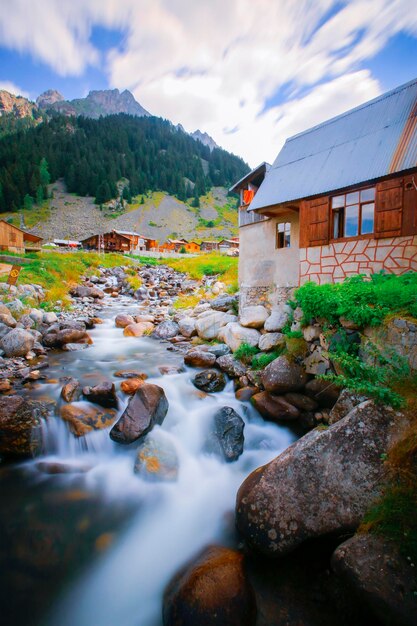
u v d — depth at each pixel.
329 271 11.45
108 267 36.56
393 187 9.82
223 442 7.35
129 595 4.33
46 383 9.61
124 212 136.12
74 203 133.12
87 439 7.06
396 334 6.72
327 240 11.42
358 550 3.62
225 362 10.99
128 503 5.89
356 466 4.48
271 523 4.45
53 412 7.70
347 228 11.02
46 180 133.88
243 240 17.42
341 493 4.36
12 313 14.35
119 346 14.20
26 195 120.69
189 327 15.45
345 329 7.84
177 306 22.44
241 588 3.84
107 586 4.44
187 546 5.03
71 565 4.69
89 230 114.88
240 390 9.55
